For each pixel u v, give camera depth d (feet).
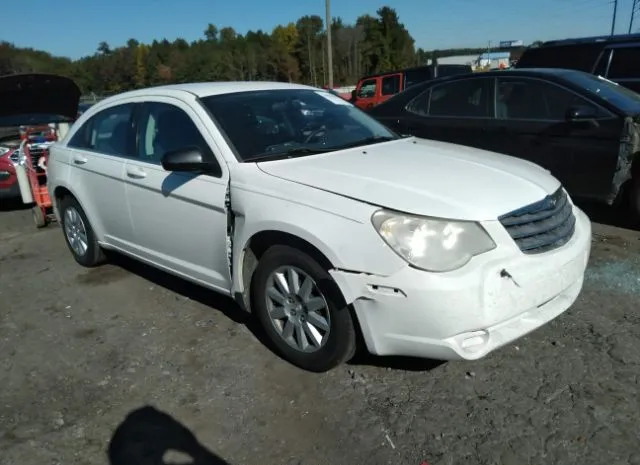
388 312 8.54
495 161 11.11
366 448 8.23
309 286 9.64
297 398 9.48
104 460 8.32
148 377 10.39
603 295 12.60
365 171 9.99
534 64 28.89
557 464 7.69
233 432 8.75
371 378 9.90
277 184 9.89
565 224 9.87
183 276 12.54
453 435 8.37
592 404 8.85
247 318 12.50
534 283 8.75
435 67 46.70
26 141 21.38
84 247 16.03
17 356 11.46
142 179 12.50
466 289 8.16
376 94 50.03
